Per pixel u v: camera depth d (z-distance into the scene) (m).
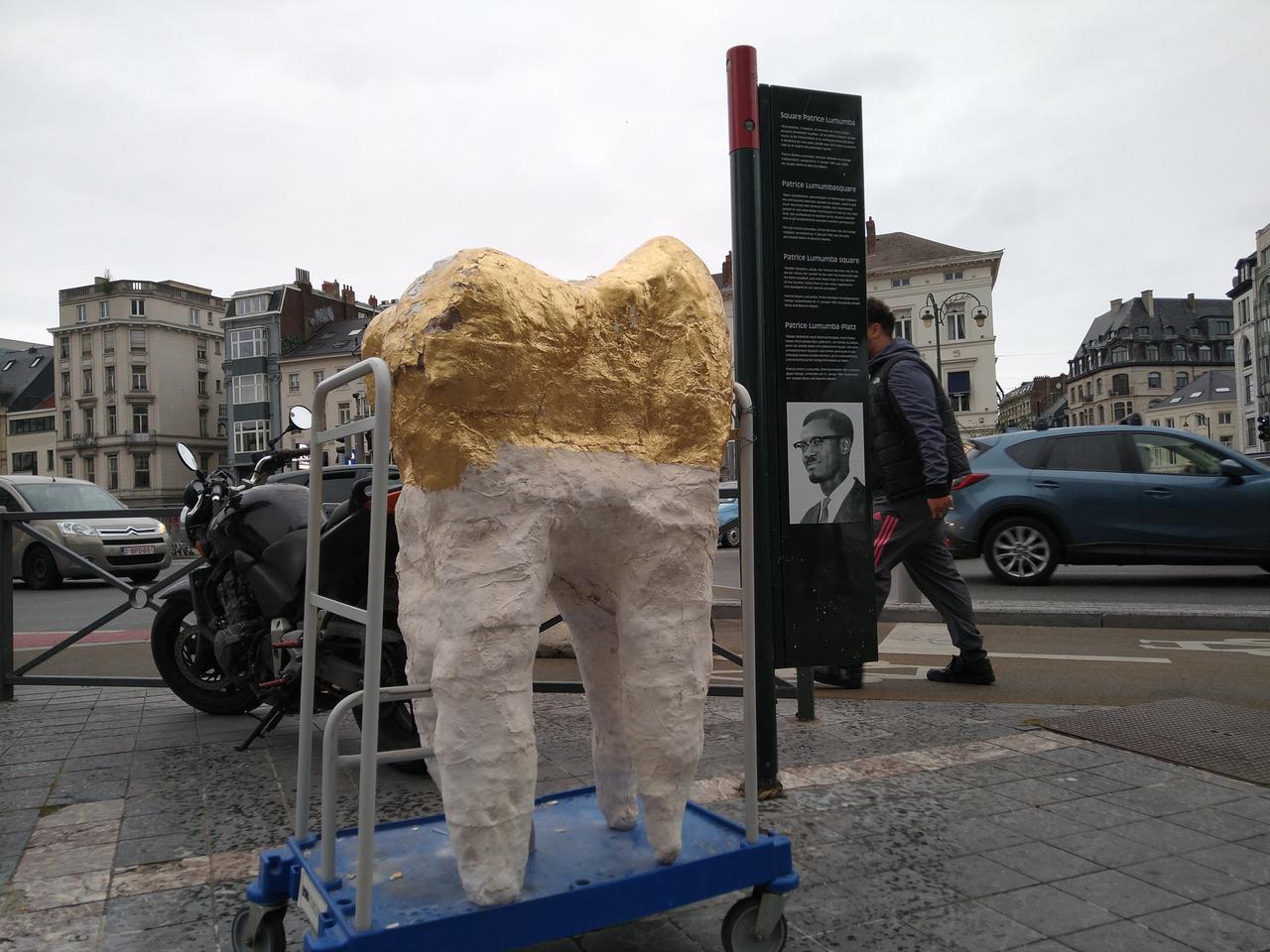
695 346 2.37
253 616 4.50
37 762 4.16
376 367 1.94
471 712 2.00
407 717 3.97
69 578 15.12
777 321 3.97
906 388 5.07
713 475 2.40
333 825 2.11
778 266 3.97
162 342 71.88
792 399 3.98
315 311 58.41
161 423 71.56
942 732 4.33
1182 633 7.19
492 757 2.00
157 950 2.36
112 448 71.12
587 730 4.59
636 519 2.25
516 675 2.04
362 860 1.87
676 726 2.25
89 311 72.31
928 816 3.23
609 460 2.22
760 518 3.49
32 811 3.47
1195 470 9.47
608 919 2.09
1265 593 9.23
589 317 2.21
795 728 4.45
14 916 2.55
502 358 2.04
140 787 3.76
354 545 4.00
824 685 5.46
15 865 2.92
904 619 8.09
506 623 2.02
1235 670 5.67
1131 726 4.28
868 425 4.07
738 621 8.46
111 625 9.69
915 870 2.79
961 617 5.39
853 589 4.04
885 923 2.46
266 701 4.46
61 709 5.29
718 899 2.67
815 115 4.02
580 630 2.55
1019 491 9.82
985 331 50.81
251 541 4.34
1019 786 3.52
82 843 3.12
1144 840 3.00
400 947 1.87
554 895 2.03
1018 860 2.85
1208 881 2.69
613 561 2.29
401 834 2.47
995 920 2.47
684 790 2.27
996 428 50.72
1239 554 9.22
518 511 2.06
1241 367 79.94
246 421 56.53
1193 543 9.32
